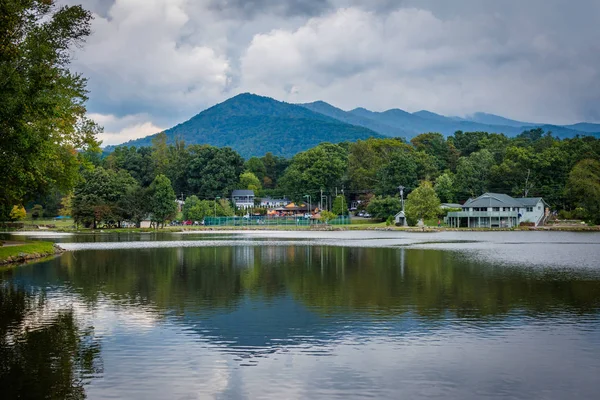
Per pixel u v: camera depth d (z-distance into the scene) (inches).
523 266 1867.6
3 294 1307.8
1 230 5064.0
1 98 1184.8
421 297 1253.1
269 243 3312.0
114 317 1046.4
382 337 896.3
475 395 648.4
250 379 701.9
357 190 7549.2
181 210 6924.2
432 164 7268.7
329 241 3523.6
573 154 5925.2
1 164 1293.1
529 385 680.4
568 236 4010.8
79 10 1382.9
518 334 912.9
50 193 2504.9
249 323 996.6
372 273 1695.4
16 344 859.4
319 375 715.4
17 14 1200.8
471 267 1845.5
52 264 1982.0
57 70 1354.6
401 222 5954.7
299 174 7642.7
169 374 720.3
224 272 1734.7
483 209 5531.5
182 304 1176.8
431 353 808.3
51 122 1673.2
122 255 2385.6
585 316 1045.2
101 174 5452.8
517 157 6131.9
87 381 694.5
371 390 664.4
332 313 1080.2
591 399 637.9
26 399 637.3
